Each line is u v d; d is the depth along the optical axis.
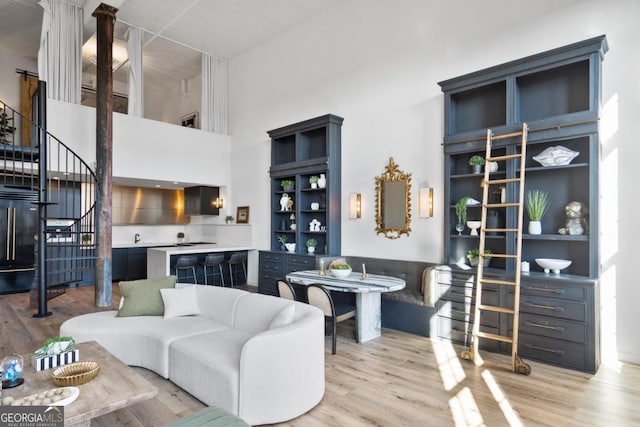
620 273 3.66
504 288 3.96
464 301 4.27
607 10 3.78
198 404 2.81
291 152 7.09
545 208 4.10
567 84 3.99
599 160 3.57
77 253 7.68
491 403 2.86
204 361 2.79
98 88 5.85
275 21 6.95
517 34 4.36
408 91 5.34
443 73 4.98
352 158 6.01
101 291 5.81
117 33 7.57
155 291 4.04
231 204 8.55
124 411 2.70
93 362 2.46
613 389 3.08
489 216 4.33
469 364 3.66
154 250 6.95
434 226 5.02
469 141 4.38
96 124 6.15
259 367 2.55
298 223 6.52
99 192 5.81
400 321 4.82
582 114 3.61
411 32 5.33
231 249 7.42
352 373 3.43
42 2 6.24
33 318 5.14
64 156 6.35
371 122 5.77
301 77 6.92
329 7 6.45
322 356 2.95
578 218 3.79
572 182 3.95
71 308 5.74
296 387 2.66
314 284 4.04
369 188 5.77
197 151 8.09
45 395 2.00
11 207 6.91
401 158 5.39
